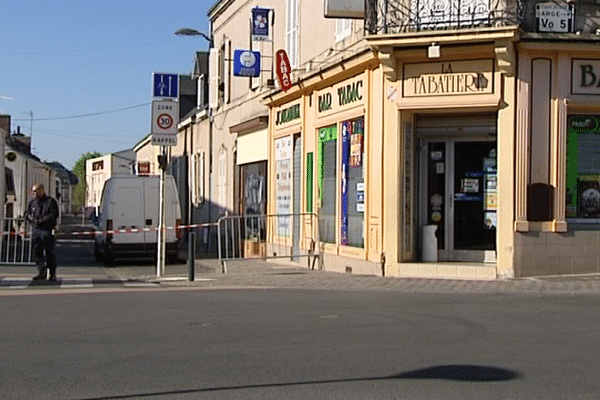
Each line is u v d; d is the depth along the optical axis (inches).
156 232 931.3
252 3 1033.5
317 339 355.6
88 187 3582.7
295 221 834.2
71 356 322.0
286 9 883.4
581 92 596.1
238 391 264.5
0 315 428.8
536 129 596.1
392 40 597.3
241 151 1074.1
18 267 813.2
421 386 270.2
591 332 370.6
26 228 808.9
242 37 1088.8
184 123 1493.6
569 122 606.2
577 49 587.8
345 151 715.4
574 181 608.1
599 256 606.2
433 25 599.8
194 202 1429.6
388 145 629.9
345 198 715.4
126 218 935.7
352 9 627.2
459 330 376.8
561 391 263.6
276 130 909.2
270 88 914.1
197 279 649.0
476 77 597.9
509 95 592.1
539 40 581.9
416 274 621.0
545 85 594.6
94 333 373.1
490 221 637.3
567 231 600.4
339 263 711.7
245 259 731.4
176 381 279.1
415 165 648.4
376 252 644.1
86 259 1102.4
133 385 273.9
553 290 534.9
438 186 652.1
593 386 269.9
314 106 786.8
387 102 628.7
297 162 842.2
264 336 362.9
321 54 773.3
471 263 629.9
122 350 333.4
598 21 596.4
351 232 703.1
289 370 294.8
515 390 264.8
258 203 999.0
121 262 1002.7
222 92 1211.9
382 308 453.1
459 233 646.5
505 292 528.4
